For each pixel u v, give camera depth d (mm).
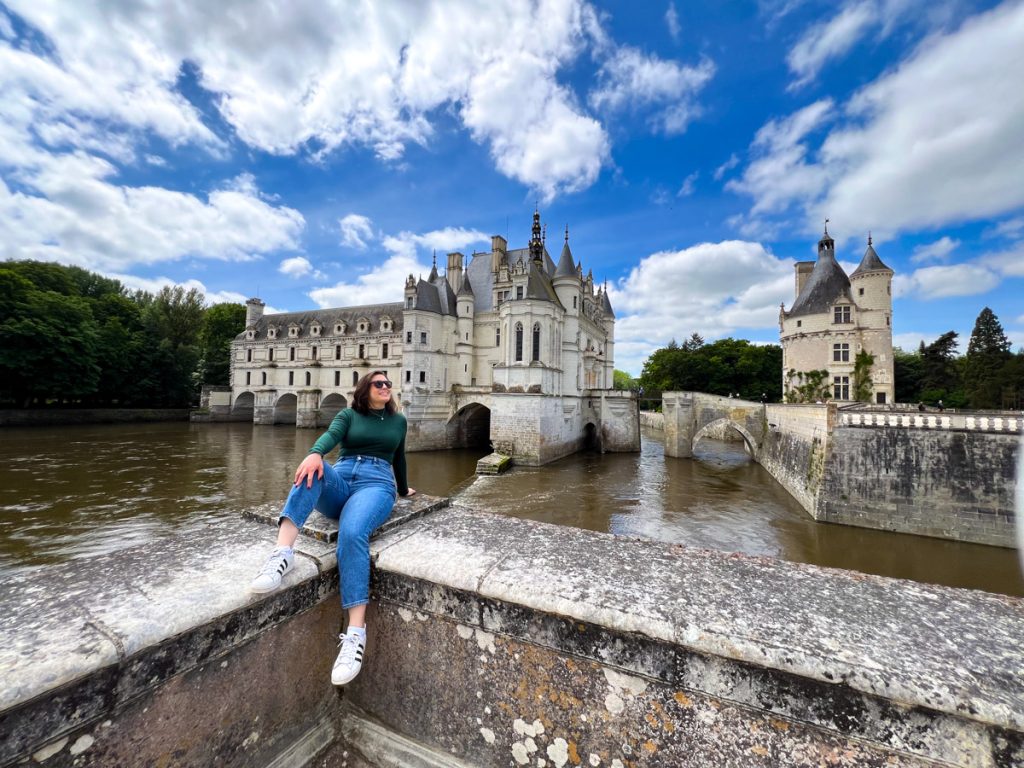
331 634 2627
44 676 1477
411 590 2457
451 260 55312
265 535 2918
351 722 2613
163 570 2328
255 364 70500
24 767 1431
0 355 45906
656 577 2346
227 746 2074
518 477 32719
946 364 51188
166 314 72188
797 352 44656
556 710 2100
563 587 2189
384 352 61656
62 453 36906
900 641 1810
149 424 62562
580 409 46906
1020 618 1981
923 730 1558
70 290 61062
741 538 19922
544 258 53812
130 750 1727
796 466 27016
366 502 2740
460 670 2328
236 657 2100
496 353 51562
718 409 40375
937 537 18906
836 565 17000
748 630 1850
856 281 42594
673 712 1879
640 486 29953
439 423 47031
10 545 17938
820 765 1672
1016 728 1445
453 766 2305
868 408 31922
